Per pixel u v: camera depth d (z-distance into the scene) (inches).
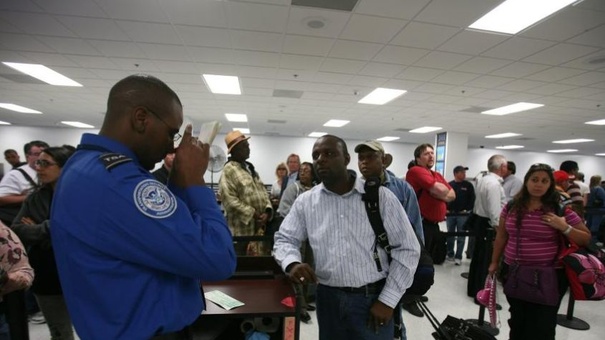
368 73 181.6
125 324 21.3
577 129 344.2
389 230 42.0
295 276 40.9
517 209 70.3
